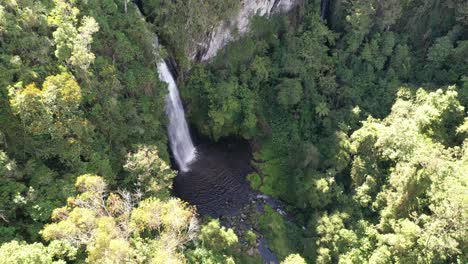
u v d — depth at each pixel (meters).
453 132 56.16
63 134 35.69
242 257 45.22
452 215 42.75
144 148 41.25
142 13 51.50
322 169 53.59
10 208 32.81
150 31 48.41
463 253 43.06
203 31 54.94
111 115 42.19
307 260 46.62
